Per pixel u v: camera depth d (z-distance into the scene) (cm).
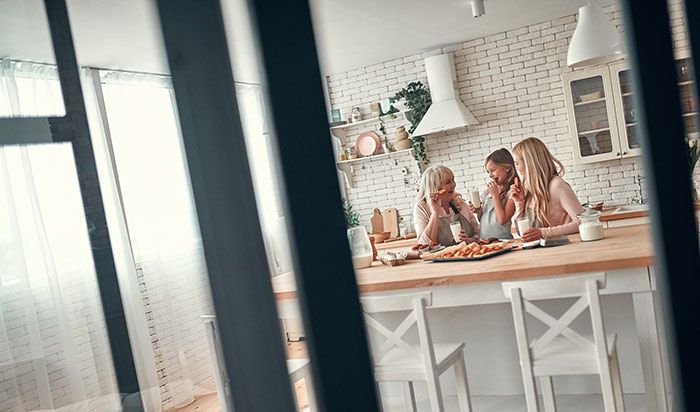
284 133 88
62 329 200
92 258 176
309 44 88
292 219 89
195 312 459
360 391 91
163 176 461
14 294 206
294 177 89
